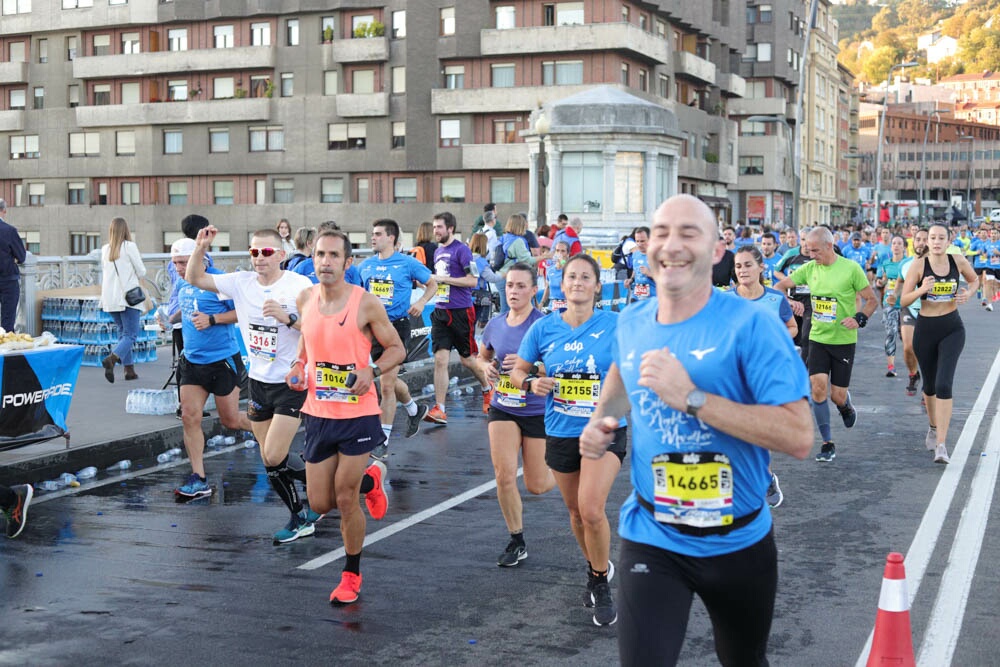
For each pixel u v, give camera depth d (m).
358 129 61.28
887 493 8.80
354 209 61.69
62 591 6.39
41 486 8.98
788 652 5.41
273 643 5.55
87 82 66.94
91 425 10.55
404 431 11.80
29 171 68.56
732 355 3.61
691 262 3.61
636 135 30.77
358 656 5.38
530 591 6.38
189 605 6.14
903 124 179.00
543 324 6.20
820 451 10.17
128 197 66.62
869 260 29.19
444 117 59.78
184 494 8.62
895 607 4.38
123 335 13.64
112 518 8.06
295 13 61.69
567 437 6.06
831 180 102.56
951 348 10.00
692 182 67.75
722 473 3.68
